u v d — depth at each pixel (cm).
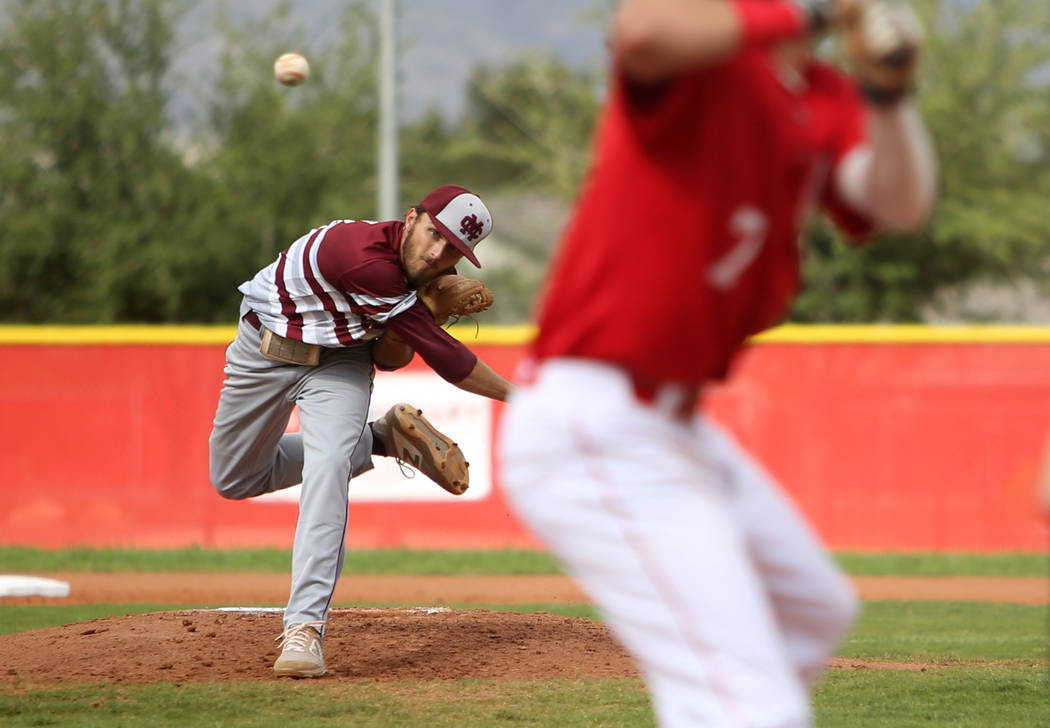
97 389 4722
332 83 9650
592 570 764
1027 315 8944
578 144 10475
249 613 2050
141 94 9056
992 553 4556
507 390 1692
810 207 818
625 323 745
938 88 8894
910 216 800
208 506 4688
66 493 4694
